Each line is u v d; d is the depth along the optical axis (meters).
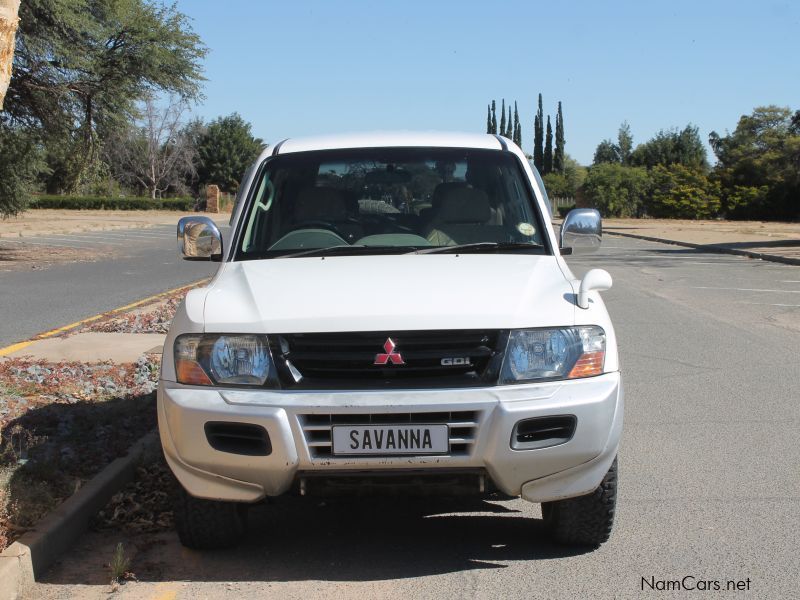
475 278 4.32
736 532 4.60
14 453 5.57
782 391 7.82
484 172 5.35
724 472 5.61
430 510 5.00
